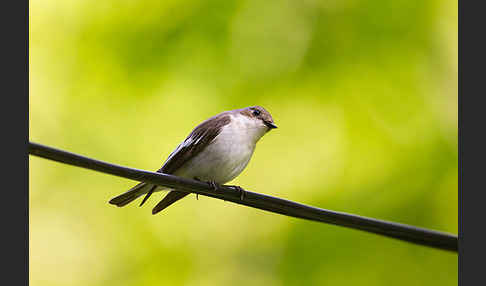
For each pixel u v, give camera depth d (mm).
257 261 12617
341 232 12117
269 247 12633
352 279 11852
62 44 14281
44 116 14070
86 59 14148
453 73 13969
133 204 13266
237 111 9266
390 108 13602
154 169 13328
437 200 12398
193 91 13898
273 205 6906
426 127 13383
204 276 12734
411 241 6461
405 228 6426
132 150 13547
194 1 14258
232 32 14367
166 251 12859
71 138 13875
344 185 12797
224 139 8688
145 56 13945
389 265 11914
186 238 13000
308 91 13984
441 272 11867
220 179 8906
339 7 14461
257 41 14391
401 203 12328
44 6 14359
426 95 13742
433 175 12656
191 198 13289
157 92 13852
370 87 13805
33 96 14094
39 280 13000
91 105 14031
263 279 12445
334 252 12016
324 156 13211
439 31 14219
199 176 8859
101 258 13086
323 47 14281
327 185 12820
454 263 11852
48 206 13500
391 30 14164
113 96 13953
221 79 14008
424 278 11852
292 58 14367
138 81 13898
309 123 13664
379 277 11836
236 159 8812
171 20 14117
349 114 13602
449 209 12320
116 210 13352
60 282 12969
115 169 5996
